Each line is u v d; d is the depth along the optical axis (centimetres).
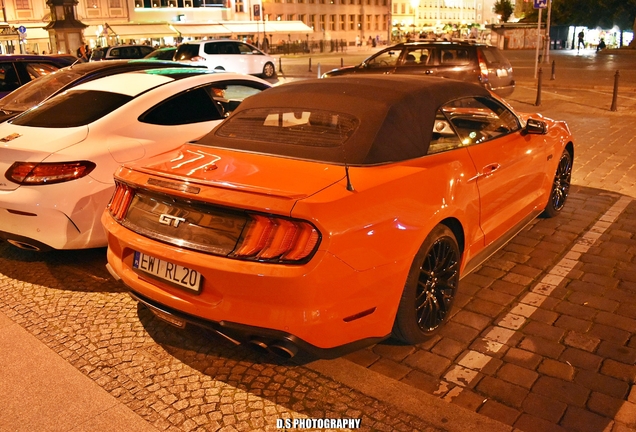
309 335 286
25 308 420
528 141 480
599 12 4772
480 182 393
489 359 341
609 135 1005
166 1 5788
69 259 515
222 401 308
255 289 283
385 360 344
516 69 2525
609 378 320
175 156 367
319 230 278
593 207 613
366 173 317
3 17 5122
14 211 452
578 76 2147
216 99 580
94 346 366
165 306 320
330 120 362
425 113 374
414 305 335
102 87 545
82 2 5328
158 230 321
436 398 303
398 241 310
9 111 648
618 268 462
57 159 448
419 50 1405
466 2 11456
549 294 421
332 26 7169
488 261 480
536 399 303
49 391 319
